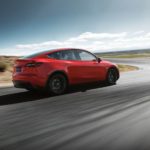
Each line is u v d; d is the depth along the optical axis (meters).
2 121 4.67
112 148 3.11
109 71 9.40
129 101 6.05
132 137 3.48
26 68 7.36
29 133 3.83
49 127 4.11
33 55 7.68
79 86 9.27
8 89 9.76
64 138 3.52
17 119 4.78
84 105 5.81
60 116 4.84
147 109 5.15
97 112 5.04
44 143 3.36
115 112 4.98
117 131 3.76
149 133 3.62
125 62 39.31
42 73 7.28
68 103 6.18
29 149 3.18
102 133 3.69
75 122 4.35
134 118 4.48
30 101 6.77
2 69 18.58
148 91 7.54
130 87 8.63
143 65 28.64
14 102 6.72
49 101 6.62
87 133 3.71
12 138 3.63
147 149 3.05
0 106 6.22
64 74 7.78
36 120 4.62
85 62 8.49
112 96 6.89
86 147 3.17
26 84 7.41
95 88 8.68
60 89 7.73
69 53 8.16
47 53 7.66
